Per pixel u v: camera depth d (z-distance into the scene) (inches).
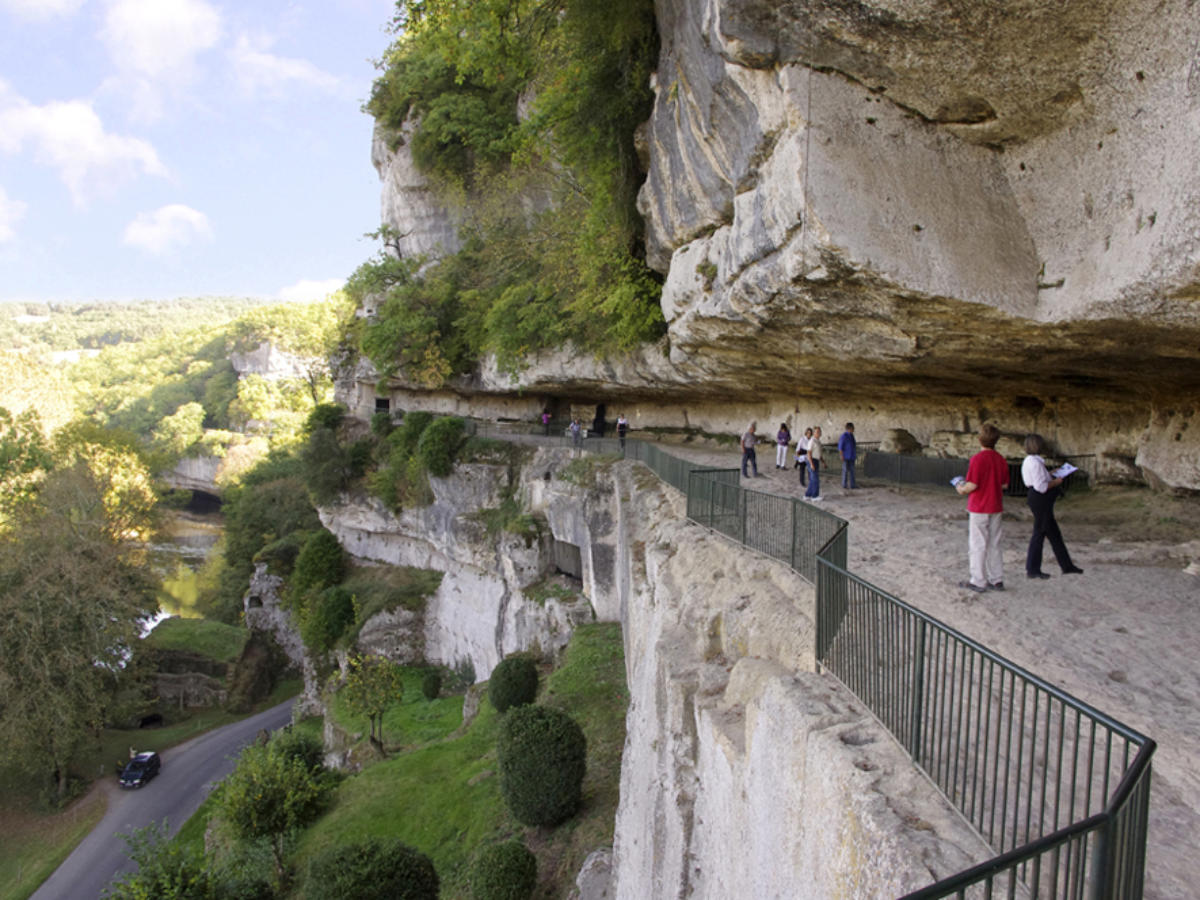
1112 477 564.4
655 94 637.3
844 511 557.0
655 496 766.5
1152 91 267.9
